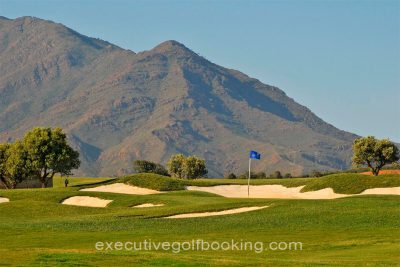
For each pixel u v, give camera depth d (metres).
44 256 37.00
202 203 74.94
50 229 54.97
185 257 38.59
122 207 80.25
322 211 59.69
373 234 49.22
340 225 53.19
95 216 65.38
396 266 36.69
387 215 56.16
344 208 61.19
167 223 58.03
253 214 61.50
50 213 72.31
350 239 47.72
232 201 73.88
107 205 83.94
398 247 43.84
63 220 61.84
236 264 36.31
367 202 64.56
